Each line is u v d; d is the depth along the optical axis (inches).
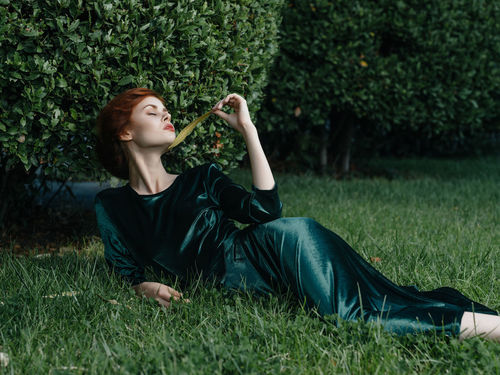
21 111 115.0
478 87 268.5
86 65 117.6
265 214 91.7
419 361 75.6
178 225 95.3
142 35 119.5
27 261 126.0
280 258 90.7
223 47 133.5
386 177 313.4
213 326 88.4
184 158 134.9
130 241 97.8
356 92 253.3
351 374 73.3
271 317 89.7
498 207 204.1
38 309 90.8
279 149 330.0
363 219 175.8
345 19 241.9
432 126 278.2
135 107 93.2
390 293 91.4
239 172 297.9
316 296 86.8
